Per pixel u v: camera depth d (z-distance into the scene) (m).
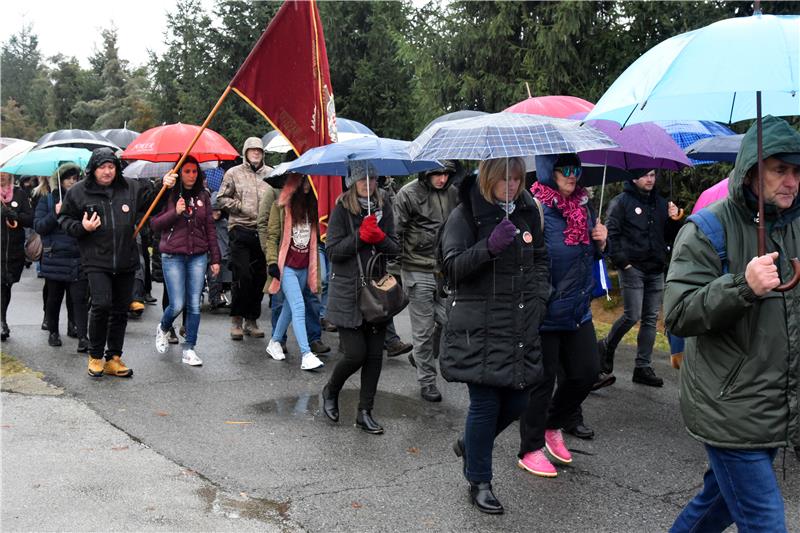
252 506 4.00
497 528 3.85
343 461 4.70
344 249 5.12
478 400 4.00
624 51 10.76
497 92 11.94
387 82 19.86
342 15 19.94
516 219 4.00
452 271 3.88
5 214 7.59
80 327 7.30
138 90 48.03
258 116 22.22
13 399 5.68
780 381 2.78
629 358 7.79
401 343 7.44
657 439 5.34
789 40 2.62
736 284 2.68
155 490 4.12
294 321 6.88
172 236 6.82
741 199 2.85
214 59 22.95
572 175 4.52
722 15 9.86
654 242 6.45
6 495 3.98
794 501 4.34
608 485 4.49
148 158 7.73
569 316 4.49
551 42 10.67
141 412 5.50
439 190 6.22
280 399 5.98
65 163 7.49
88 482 4.19
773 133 2.76
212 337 8.20
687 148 6.47
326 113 6.37
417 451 4.93
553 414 4.81
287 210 6.79
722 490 2.91
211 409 5.65
